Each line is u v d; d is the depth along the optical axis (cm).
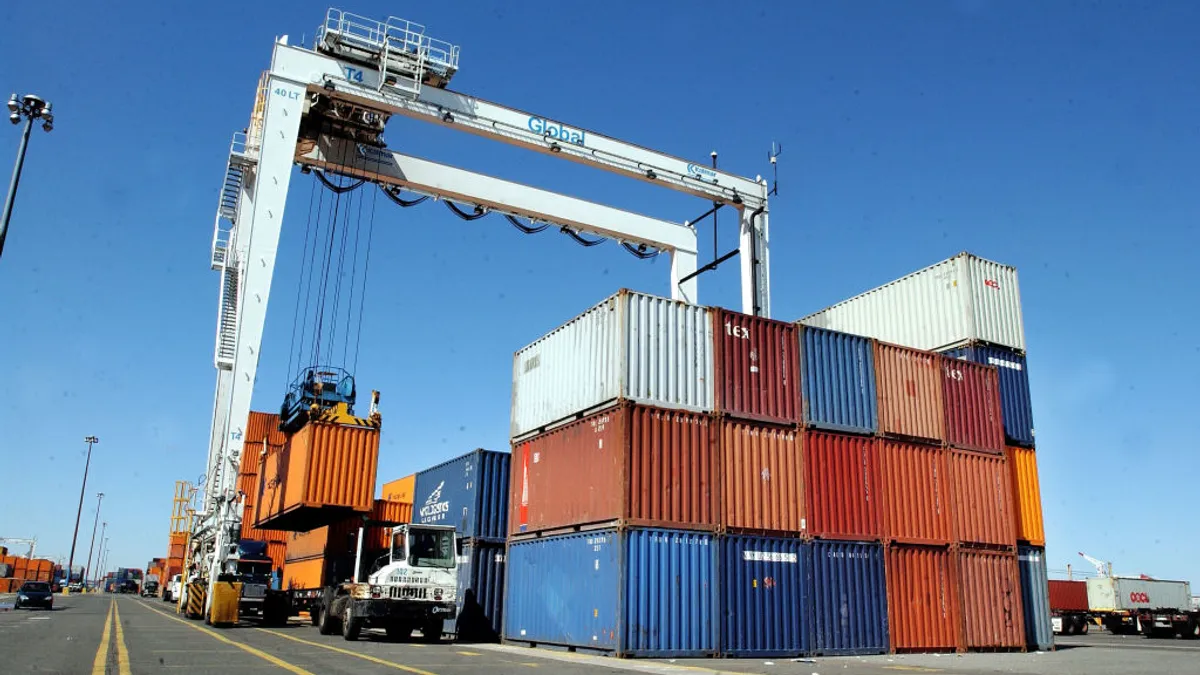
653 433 1933
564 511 2114
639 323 2008
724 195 3081
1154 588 5556
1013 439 2581
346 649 1869
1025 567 2450
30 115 1777
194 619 3259
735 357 2117
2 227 1706
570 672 1374
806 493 2091
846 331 3055
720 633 1870
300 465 2780
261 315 2480
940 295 2711
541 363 2411
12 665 1391
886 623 2092
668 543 1875
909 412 2331
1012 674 1489
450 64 2633
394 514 3450
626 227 3156
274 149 2456
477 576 2534
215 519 2822
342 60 2553
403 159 2805
